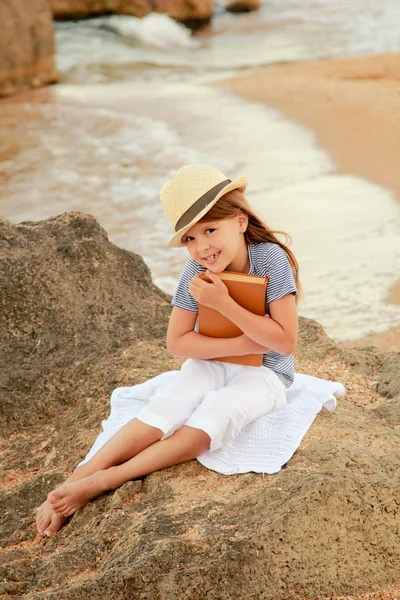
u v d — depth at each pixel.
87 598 2.32
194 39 21.02
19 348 3.92
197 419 2.89
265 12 24.19
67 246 4.22
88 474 2.95
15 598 2.44
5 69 15.20
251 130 12.34
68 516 2.94
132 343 4.01
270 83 15.39
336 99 13.66
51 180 10.52
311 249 7.90
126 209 9.46
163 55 19.11
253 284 2.86
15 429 3.69
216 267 2.89
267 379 3.05
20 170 10.94
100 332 4.03
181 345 3.04
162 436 2.92
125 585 2.33
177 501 2.73
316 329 4.19
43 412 3.72
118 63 18.17
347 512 2.55
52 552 2.77
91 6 21.44
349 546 2.51
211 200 2.79
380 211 8.82
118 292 4.25
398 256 7.58
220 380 3.06
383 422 3.29
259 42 20.33
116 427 3.17
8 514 3.11
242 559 2.38
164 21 20.80
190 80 16.48
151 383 3.31
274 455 2.88
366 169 10.27
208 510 2.63
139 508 2.76
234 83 15.66
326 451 2.88
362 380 3.79
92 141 12.16
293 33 21.19
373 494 2.62
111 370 3.79
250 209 2.93
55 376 3.80
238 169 10.59
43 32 15.75
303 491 2.57
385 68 16.11
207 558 2.39
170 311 4.28
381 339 6.02
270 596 2.35
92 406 3.65
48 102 14.66
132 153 11.52
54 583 2.49
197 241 2.85
